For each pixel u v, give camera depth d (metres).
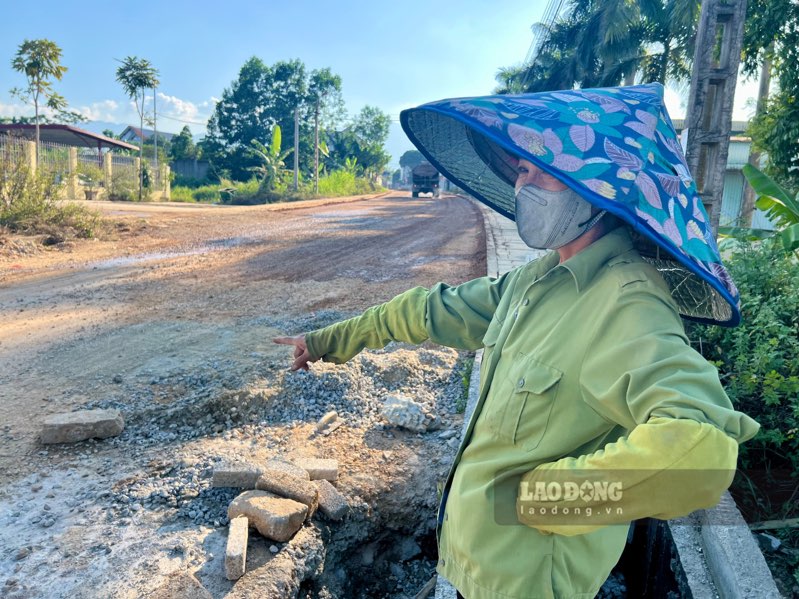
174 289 7.76
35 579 2.46
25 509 2.95
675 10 16.86
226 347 5.28
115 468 3.35
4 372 4.68
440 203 34.25
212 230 14.45
